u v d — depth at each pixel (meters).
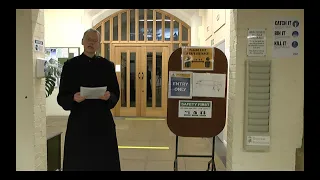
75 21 7.74
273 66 2.92
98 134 2.72
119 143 5.39
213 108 3.09
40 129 3.09
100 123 2.73
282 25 2.89
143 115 8.56
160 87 8.53
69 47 7.78
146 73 8.50
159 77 8.53
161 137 5.91
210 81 3.07
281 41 2.90
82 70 2.73
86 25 7.80
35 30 2.94
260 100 2.93
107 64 2.83
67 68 2.72
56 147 3.67
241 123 2.99
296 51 2.91
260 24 2.89
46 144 3.27
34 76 2.92
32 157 2.91
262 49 2.91
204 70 3.07
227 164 3.29
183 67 3.08
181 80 3.08
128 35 8.41
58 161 3.72
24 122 2.89
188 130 3.12
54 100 7.78
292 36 2.90
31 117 2.89
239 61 2.93
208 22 7.07
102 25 8.39
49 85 4.82
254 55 2.91
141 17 8.43
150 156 4.55
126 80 8.55
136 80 8.52
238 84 2.95
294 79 2.93
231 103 3.12
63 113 7.82
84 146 2.70
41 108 3.12
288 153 2.98
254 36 2.90
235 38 2.96
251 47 2.91
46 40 7.76
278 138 2.97
